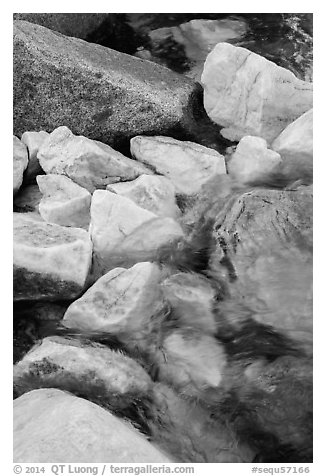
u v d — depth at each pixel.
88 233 3.16
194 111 3.75
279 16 4.31
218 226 3.22
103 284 3.03
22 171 3.48
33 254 3.01
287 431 2.78
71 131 3.63
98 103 3.58
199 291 3.05
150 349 2.99
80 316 2.98
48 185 3.40
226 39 4.29
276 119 3.61
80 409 2.59
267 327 2.98
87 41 4.32
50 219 3.29
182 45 4.32
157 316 3.04
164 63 4.25
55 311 3.10
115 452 2.50
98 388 2.84
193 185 3.43
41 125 3.66
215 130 3.76
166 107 3.58
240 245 3.09
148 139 3.55
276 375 2.86
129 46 4.37
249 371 2.89
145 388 2.90
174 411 2.86
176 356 2.96
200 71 4.16
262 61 3.57
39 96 3.58
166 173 3.45
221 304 3.05
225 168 3.46
